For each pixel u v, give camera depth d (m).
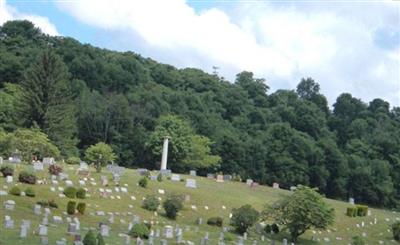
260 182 105.38
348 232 66.00
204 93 135.38
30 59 112.88
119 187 60.81
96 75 123.81
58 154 76.44
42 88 84.56
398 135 126.06
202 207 62.84
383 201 106.00
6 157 70.00
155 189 64.56
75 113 100.94
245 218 54.75
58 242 34.72
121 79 126.31
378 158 114.94
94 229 44.16
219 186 77.75
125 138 103.75
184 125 98.62
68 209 48.94
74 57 127.25
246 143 106.69
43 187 53.78
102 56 136.62
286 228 57.62
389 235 67.44
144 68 142.75
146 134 103.31
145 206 57.19
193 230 51.66
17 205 47.25
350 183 107.00
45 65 85.25
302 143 106.81
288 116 132.62
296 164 104.94
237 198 70.56
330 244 58.41
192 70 154.62
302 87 176.75
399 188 110.44
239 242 47.72
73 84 112.75
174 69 155.25
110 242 39.03
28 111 84.31
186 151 94.44
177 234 45.66
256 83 156.50
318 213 56.19
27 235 37.03
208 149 97.75
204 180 81.88
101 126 104.44
